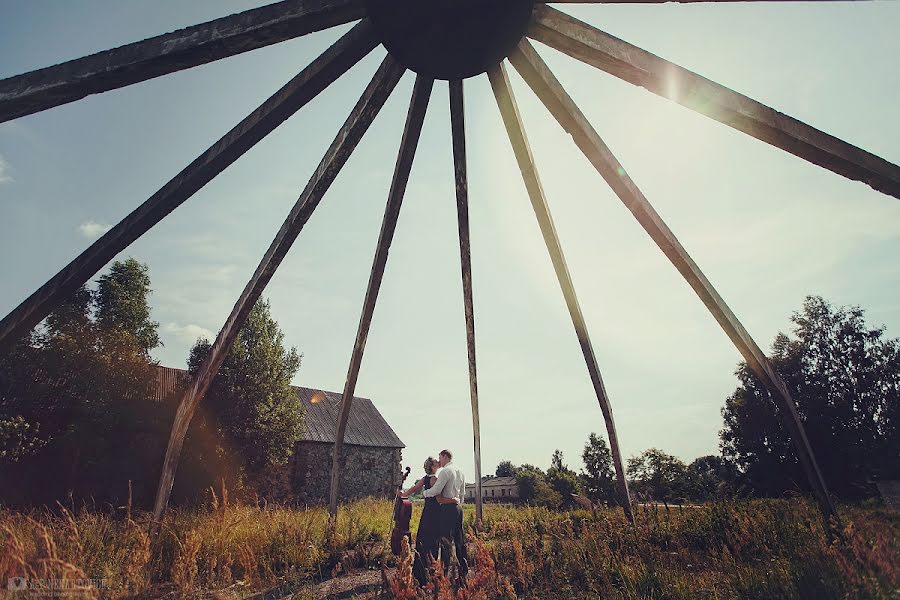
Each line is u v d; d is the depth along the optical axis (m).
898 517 7.65
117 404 15.30
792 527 6.19
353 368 7.96
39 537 4.08
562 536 7.31
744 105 3.29
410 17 3.42
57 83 2.88
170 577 5.19
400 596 4.29
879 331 25.19
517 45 3.84
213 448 17.22
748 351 5.39
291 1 3.10
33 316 4.24
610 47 3.39
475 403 9.05
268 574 5.57
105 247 4.07
